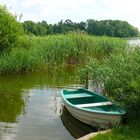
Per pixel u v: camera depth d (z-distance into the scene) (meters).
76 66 26.36
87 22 59.38
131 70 11.06
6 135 10.24
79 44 27.84
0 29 22.08
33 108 13.31
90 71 16.30
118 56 14.96
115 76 11.45
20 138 10.04
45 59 24.77
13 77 20.48
